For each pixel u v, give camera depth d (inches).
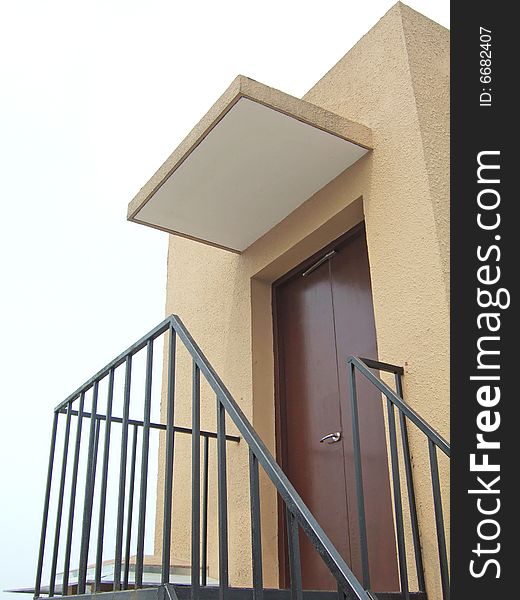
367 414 117.8
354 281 129.0
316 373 133.4
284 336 145.6
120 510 79.3
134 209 134.6
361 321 125.2
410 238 106.7
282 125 111.7
